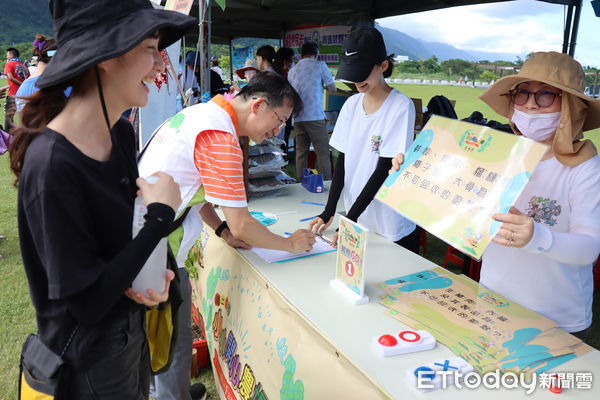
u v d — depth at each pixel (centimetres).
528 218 104
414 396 92
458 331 114
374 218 195
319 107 467
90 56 81
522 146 113
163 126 154
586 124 123
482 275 142
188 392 187
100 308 87
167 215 92
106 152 96
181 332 176
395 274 151
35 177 82
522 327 115
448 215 119
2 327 261
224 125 141
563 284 124
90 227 89
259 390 149
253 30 827
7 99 198
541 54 118
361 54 172
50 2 87
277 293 140
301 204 239
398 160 147
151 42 90
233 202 139
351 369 107
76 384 100
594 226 111
